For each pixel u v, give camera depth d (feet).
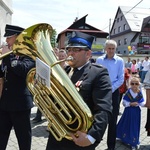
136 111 13.84
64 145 6.45
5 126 9.66
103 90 6.11
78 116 5.57
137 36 177.37
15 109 9.32
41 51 6.23
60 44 77.36
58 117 5.98
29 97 9.61
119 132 14.21
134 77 14.49
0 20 48.80
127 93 14.29
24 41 6.55
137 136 13.57
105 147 13.66
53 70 5.88
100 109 5.85
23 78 9.42
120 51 191.83
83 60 6.57
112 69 12.55
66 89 5.67
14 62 8.74
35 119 18.11
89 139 5.56
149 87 13.93
